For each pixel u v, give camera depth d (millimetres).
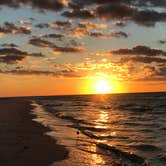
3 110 50000
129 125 32844
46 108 62688
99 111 55969
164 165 14852
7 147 17109
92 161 14789
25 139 19953
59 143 19094
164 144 20516
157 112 54062
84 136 22641
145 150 18547
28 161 14109
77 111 54594
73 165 13906
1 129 24906
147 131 27719
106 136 23750
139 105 77625
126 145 20078
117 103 92000
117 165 14133
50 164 13867
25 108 57656
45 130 24625
